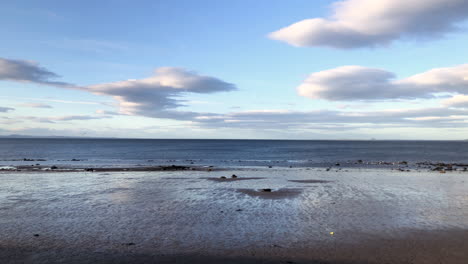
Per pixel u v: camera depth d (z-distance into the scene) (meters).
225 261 8.80
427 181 25.44
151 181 25.14
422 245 10.11
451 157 65.94
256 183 24.17
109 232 11.45
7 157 61.56
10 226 12.19
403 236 11.02
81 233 11.32
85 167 37.75
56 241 10.42
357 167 40.78
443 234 11.23
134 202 16.83
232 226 12.28
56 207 15.54
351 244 10.21
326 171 34.44
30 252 9.41
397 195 18.98
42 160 51.56
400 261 8.84
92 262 8.67
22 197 18.12
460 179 26.88
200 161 52.41
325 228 12.02
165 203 16.59
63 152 81.19
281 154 77.31
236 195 18.97
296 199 17.72
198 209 15.21
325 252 9.52
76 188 21.45
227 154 76.62
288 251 9.59
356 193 19.67
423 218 13.48
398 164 45.47
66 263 8.59
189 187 22.06
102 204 16.28
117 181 25.06
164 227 12.12
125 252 9.45
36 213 14.28
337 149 112.19
